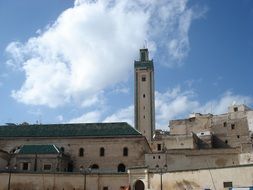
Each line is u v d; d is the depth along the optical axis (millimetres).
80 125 114000
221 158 98500
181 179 74375
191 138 113188
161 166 99125
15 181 87000
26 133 111438
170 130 131375
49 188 87500
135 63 163125
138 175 84875
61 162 100562
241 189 55656
